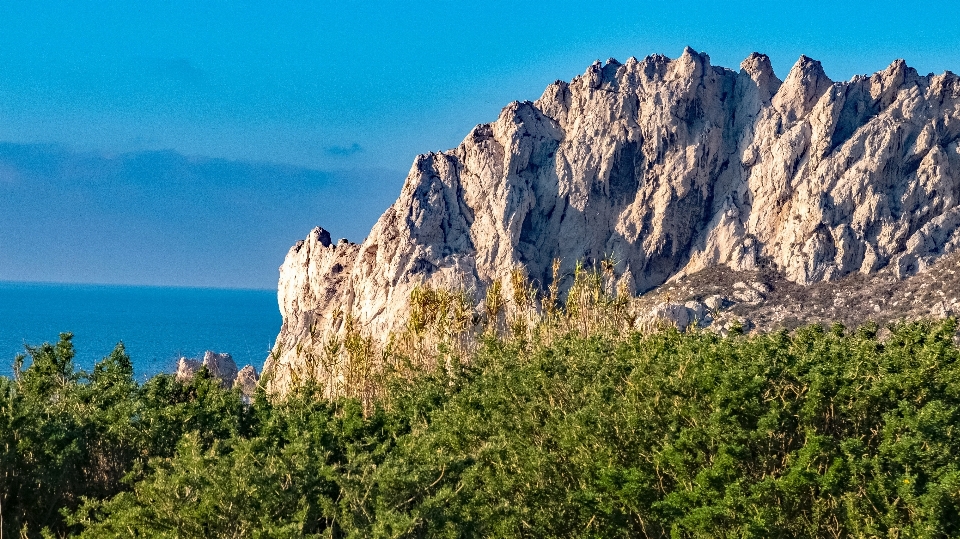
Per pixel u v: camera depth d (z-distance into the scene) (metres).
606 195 177.00
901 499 32.78
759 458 37.22
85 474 39.06
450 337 64.50
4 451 34.59
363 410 55.12
